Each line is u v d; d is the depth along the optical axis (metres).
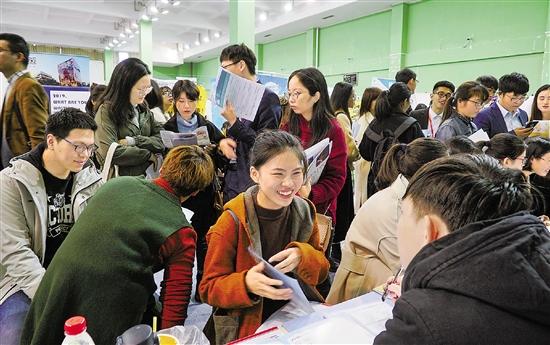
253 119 1.84
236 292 1.09
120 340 0.82
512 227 0.52
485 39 6.13
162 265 1.27
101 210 1.19
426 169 0.63
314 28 9.60
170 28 12.09
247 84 1.77
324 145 1.62
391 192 1.36
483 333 0.48
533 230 0.53
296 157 1.16
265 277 1.06
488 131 2.65
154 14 9.14
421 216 0.60
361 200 3.16
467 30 6.38
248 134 1.85
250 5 5.55
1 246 1.38
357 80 8.64
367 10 7.96
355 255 1.42
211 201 2.12
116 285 1.12
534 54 5.51
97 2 8.89
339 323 1.01
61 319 1.13
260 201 1.21
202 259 2.23
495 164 0.63
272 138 1.17
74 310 1.14
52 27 10.73
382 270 1.36
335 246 2.76
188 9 9.79
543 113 2.83
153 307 1.38
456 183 0.57
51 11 10.11
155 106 3.03
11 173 1.41
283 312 1.17
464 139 1.58
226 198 2.00
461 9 6.45
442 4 6.75
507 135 1.84
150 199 1.22
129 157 1.99
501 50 5.89
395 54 7.53
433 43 6.97
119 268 1.12
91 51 14.50
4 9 9.81
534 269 0.49
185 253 1.23
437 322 0.49
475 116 2.67
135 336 0.81
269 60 11.76
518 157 1.80
